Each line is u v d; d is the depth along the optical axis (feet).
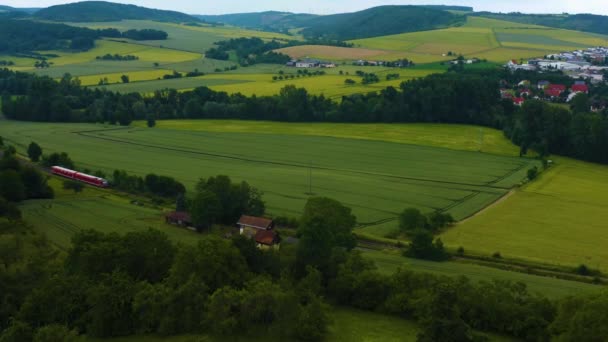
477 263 301.02
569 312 190.80
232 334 200.13
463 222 373.81
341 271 237.86
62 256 275.80
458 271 279.08
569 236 346.33
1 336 189.47
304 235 250.57
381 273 251.19
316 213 266.16
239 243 252.42
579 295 195.72
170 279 224.53
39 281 226.38
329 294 236.63
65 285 213.05
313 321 200.64
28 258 243.81
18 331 186.50
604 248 325.01
